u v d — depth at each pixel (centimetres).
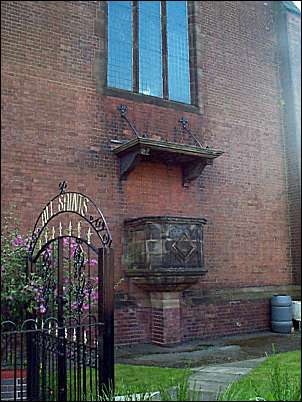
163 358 744
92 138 885
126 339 864
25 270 605
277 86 1205
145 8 1040
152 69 1019
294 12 1238
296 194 1151
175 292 876
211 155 923
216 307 984
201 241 878
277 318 1039
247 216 1077
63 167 841
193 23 1081
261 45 1193
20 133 806
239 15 1164
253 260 1070
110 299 421
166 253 830
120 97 938
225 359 733
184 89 1052
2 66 809
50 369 467
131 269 869
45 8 872
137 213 915
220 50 1107
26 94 823
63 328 421
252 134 1123
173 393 304
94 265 779
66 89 870
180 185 980
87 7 928
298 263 1132
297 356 729
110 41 971
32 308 556
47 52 859
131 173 920
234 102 1105
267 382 461
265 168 1134
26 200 794
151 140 850
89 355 423
